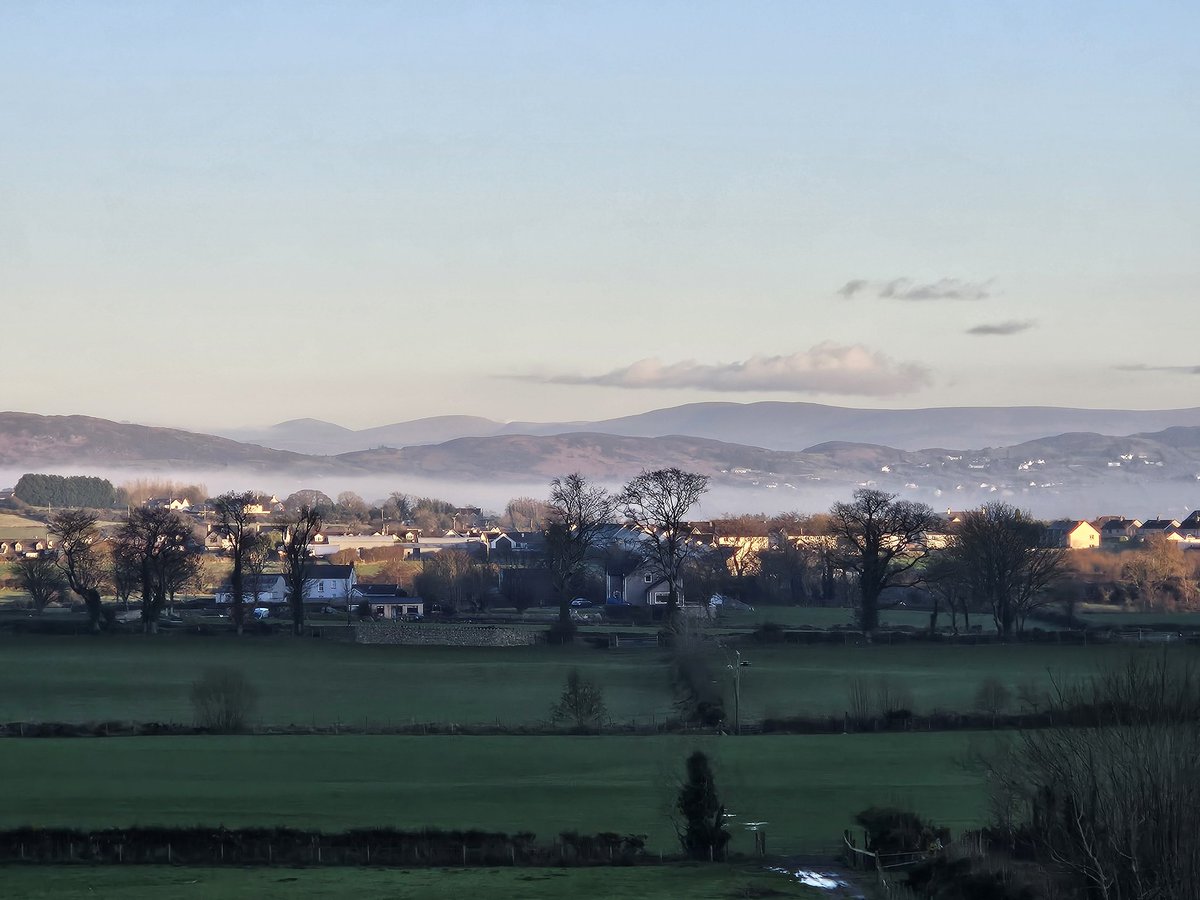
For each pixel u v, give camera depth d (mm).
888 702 107312
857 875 65312
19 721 108938
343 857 68938
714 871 66438
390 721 108938
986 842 65125
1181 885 50969
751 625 162250
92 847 69500
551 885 63844
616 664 134625
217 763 90812
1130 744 54312
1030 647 137125
